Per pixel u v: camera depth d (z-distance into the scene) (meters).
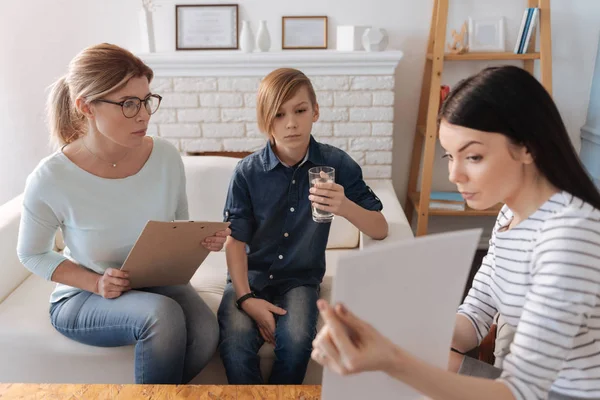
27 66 3.07
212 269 2.29
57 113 1.79
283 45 2.96
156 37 2.99
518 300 1.11
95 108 1.65
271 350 1.83
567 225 0.97
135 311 1.71
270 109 1.84
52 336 1.84
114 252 1.83
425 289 0.97
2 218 2.16
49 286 2.13
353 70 2.77
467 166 1.02
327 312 0.86
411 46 3.01
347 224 2.42
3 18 2.99
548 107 0.99
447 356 1.06
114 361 1.81
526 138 0.98
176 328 1.71
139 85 1.66
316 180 1.75
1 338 1.83
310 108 1.87
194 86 2.82
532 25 2.74
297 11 2.95
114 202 1.80
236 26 2.93
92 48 1.67
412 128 3.15
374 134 2.87
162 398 1.37
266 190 1.96
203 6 2.91
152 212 1.86
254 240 2.02
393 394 1.04
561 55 3.00
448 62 3.04
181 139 2.91
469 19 2.91
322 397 0.99
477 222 3.31
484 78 1.00
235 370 1.75
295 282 1.98
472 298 1.34
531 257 1.06
